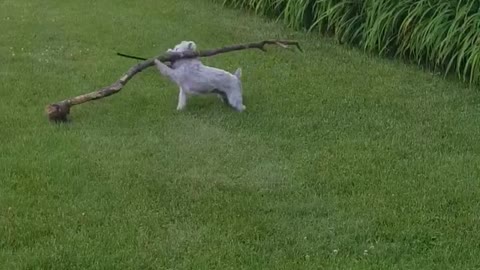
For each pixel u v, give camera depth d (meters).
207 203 4.50
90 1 9.18
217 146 5.25
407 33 7.19
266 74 6.77
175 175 4.82
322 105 6.07
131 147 5.20
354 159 5.11
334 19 7.76
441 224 4.34
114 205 4.44
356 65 7.13
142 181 4.72
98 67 6.82
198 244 4.08
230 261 3.96
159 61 5.68
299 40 7.85
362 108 6.04
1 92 6.11
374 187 4.74
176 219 4.32
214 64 7.01
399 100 6.25
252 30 8.18
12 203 4.43
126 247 4.04
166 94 6.14
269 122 5.67
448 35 6.79
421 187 4.75
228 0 9.06
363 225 4.32
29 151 5.08
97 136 5.35
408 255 4.05
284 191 4.66
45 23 8.22
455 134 5.59
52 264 3.88
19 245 4.05
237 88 5.80
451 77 6.86
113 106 5.88
